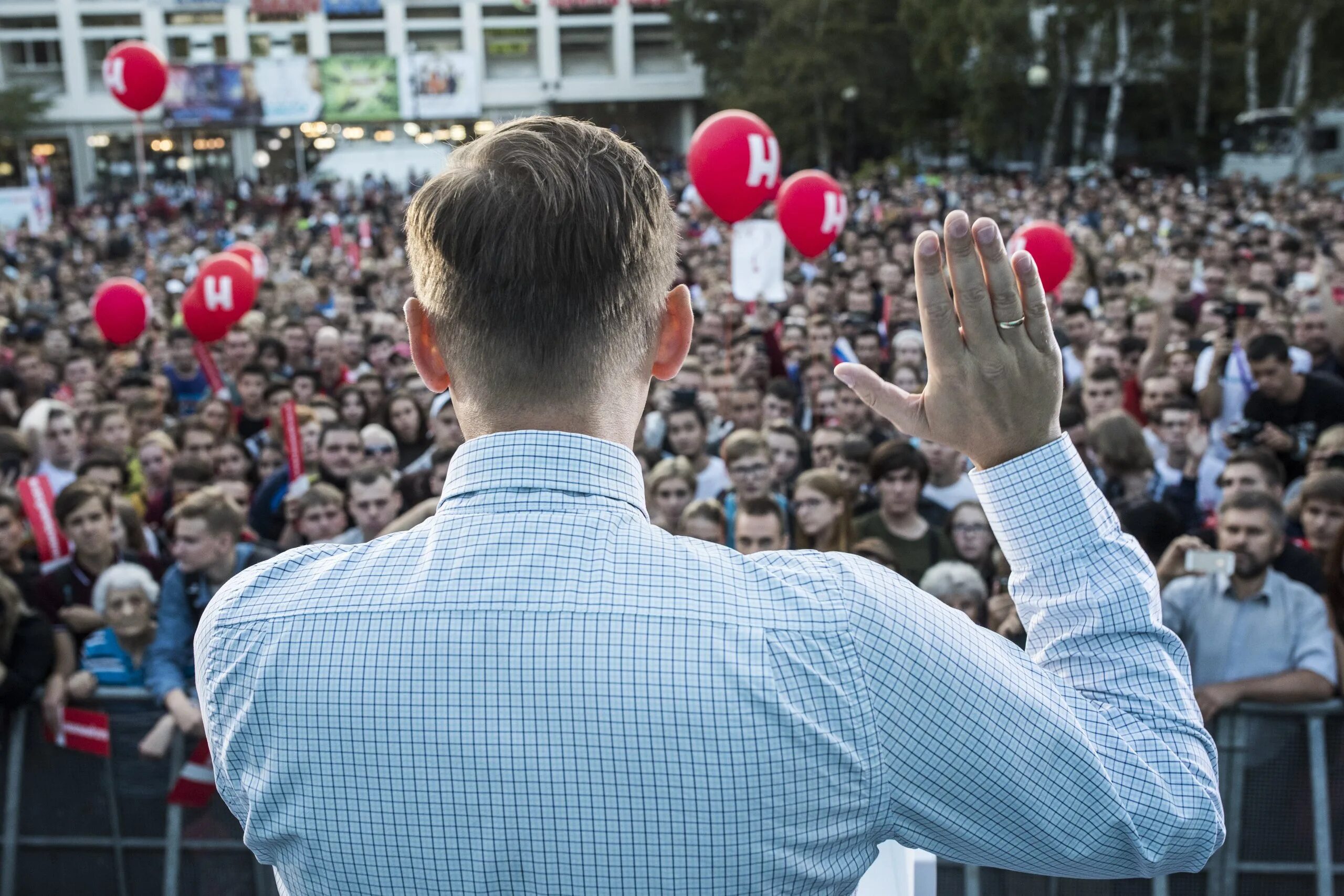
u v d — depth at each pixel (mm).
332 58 56531
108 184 58062
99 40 57625
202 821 3486
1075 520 941
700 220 24422
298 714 876
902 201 28234
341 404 7562
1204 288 11859
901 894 1347
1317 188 24266
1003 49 35812
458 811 841
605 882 829
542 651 843
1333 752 3258
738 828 820
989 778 849
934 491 5637
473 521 907
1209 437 6840
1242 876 3248
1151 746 897
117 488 5789
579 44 61781
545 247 891
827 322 8719
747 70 46062
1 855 3512
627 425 950
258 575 968
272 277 16734
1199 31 37062
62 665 3629
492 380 921
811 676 833
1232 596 3607
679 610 849
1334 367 7734
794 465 5984
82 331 11680
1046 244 6867
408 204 969
